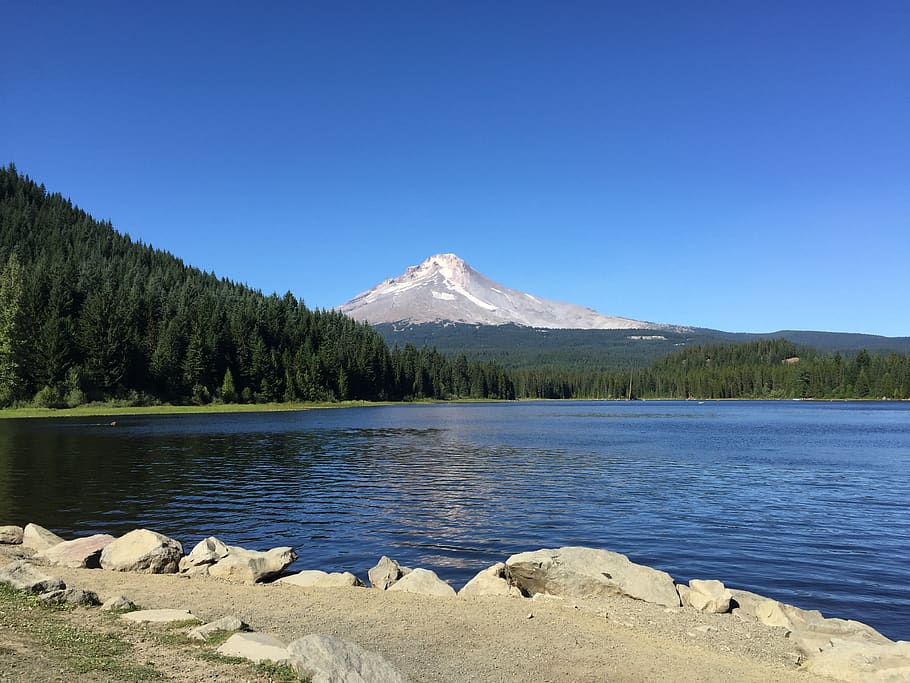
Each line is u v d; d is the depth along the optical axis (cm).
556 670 1305
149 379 13875
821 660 1364
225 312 17362
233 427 9412
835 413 16288
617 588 1938
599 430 10038
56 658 1047
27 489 3894
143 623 1328
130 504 3481
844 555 2545
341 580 2002
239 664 1076
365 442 7444
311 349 18450
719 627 1683
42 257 19912
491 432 9388
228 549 2248
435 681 1204
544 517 3238
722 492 4044
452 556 2502
